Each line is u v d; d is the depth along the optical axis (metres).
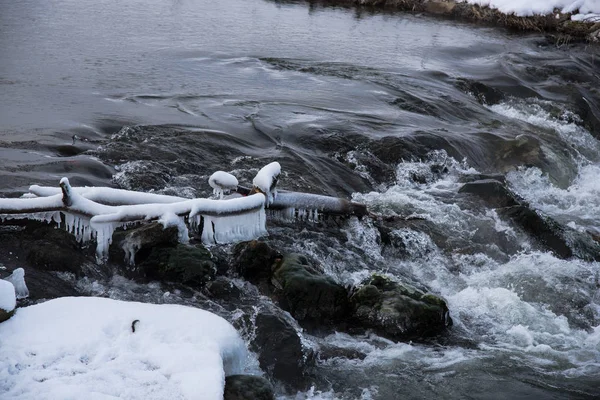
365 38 21.25
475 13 26.02
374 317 7.34
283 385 6.44
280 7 25.23
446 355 7.12
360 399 6.36
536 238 9.68
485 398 6.54
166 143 10.88
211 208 7.73
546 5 25.06
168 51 17.27
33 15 19.44
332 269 8.34
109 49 16.86
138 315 6.02
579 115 16.47
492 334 7.63
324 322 7.32
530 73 19.02
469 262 9.17
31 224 7.78
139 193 8.01
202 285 7.39
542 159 13.22
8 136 10.57
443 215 10.04
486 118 15.04
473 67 18.98
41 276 7.11
